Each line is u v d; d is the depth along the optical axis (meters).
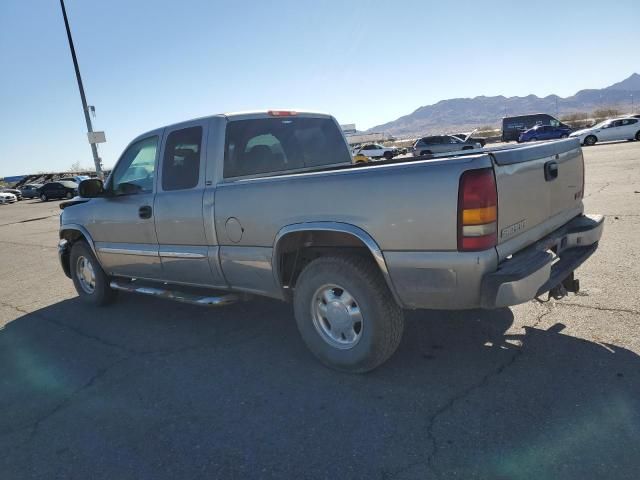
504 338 4.02
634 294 4.61
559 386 3.23
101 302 6.07
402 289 3.24
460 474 2.52
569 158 4.02
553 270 3.57
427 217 3.04
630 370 3.33
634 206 8.98
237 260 4.11
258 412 3.30
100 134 19.14
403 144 76.88
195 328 5.03
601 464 2.48
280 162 4.79
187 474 2.74
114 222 5.30
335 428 3.03
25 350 4.90
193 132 4.46
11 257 11.06
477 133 62.88
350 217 3.34
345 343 3.67
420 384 3.44
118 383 3.95
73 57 18.39
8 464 2.99
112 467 2.87
